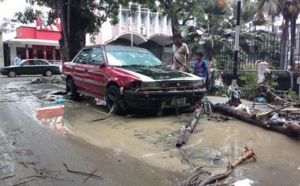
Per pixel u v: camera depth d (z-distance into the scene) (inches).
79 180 133.1
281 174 139.6
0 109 294.7
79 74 322.3
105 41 1400.1
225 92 398.6
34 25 1219.2
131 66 280.8
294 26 912.3
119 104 253.3
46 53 1267.2
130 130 214.1
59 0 584.7
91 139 193.5
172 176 137.2
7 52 1246.9
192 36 1019.9
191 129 206.4
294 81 398.0
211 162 153.3
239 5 335.0
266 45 599.5
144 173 140.6
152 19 1577.3
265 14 1128.2
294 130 191.8
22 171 142.4
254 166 148.9
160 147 177.2
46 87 501.7
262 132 208.4
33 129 217.5
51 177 136.0
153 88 239.6
